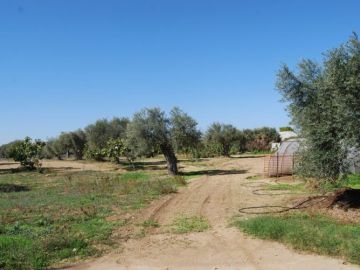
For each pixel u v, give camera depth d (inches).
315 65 651.5
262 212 675.4
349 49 569.0
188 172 1563.7
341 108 556.7
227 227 580.1
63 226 593.0
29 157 1951.3
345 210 622.2
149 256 457.1
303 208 673.6
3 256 428.8
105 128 2815.0
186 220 639.8
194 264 427.5
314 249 446.9
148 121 1423.5
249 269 406.9
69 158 3415.4
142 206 770.8
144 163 2242.9
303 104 654.5
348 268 397.4
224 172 1504.7
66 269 415.8
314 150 625.0
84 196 909.8
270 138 3314.5
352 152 623.5
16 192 1038.4
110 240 519.8
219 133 2696.9
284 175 1208.2
